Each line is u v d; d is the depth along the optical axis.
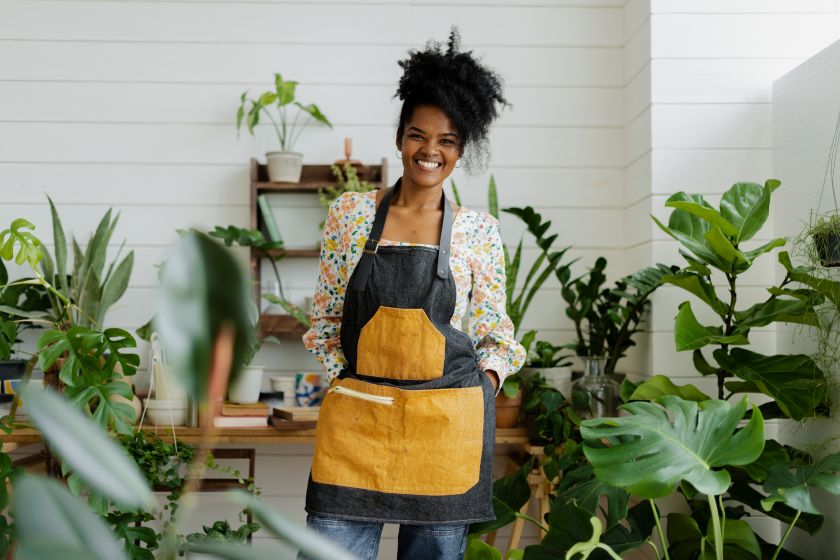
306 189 3.55
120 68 3.68
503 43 3.77
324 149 3.71
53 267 3.40
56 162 3.65
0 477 2.50
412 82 2.19
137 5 3.68
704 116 3.29
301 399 3.42
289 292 3.67
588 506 2.37
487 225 2.26
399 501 2.04
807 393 2.57
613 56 3.78
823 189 2.82
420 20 3.74
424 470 2.05
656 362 3.24
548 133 3.77
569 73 3.78
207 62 3.70
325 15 3.72
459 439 2.07
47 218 3.65
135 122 3.68
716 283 3.23
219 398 0.28
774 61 3.28
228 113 3.70
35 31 3.66
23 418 3.06
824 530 2.73
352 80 3.72
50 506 0.34
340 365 2.20
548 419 3.14
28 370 2.68
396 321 2.08
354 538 2.09
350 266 2.17
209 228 3.67
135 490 0.33
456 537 2.09
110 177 3.67
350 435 2.07
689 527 2.58
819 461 2.45
